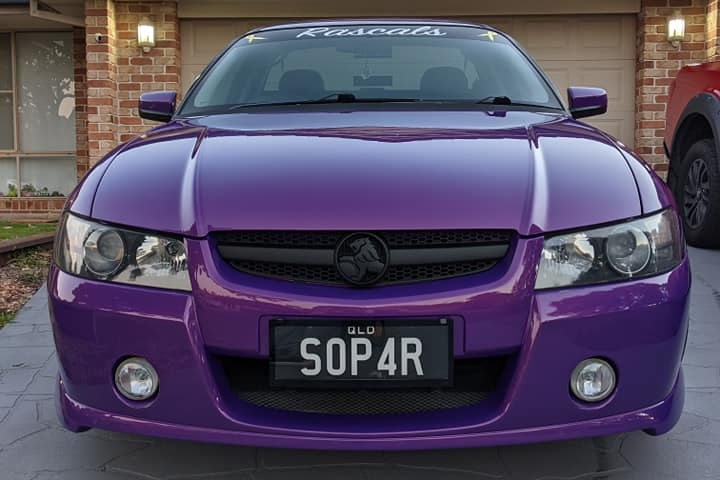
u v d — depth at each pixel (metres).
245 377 1.73
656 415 1.72
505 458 2.05
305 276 1.67
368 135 2.06
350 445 1.60
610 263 1.68
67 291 1.73
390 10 7.69
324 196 1.71
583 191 1.76
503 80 2.78
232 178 1.80
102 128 7.52
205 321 1.65
